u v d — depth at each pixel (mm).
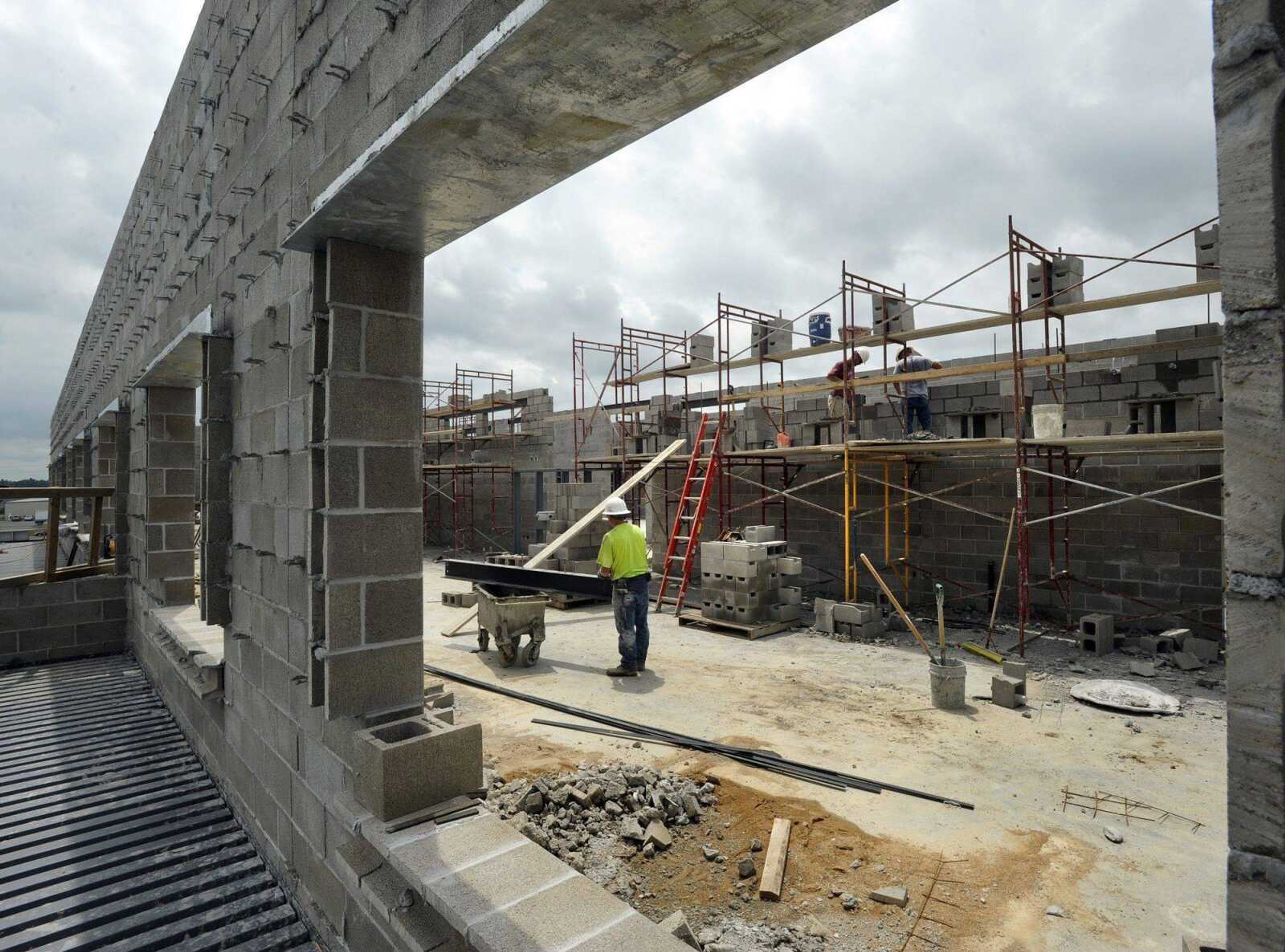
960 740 5871
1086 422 9141
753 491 13953
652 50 2072
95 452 12773
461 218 3219
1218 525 8992
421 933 2695
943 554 11453
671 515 15219
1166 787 4992
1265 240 1023
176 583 8094
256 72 4512
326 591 3318
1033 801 4770
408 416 3619
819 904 3654
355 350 3434
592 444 18719
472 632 10094
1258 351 1034
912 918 3539
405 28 2699
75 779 5773
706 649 9125
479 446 22172
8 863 4547
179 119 6785
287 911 4055
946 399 11484
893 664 8344
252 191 4559
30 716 7176
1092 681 7410
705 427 13781
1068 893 3740
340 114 3248
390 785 3053
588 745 5766
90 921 3971
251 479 4695
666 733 5934
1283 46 1010
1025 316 9633
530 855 2830
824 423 11781
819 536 12984
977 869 3961
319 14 3527
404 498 3594
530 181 2900
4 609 8781
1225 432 1072
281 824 4258
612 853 4098
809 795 4840
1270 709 1018
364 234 3375
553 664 8367
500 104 2367
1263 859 1020
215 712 5652
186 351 6605
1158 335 9359
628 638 7734
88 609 9383
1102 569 9891
